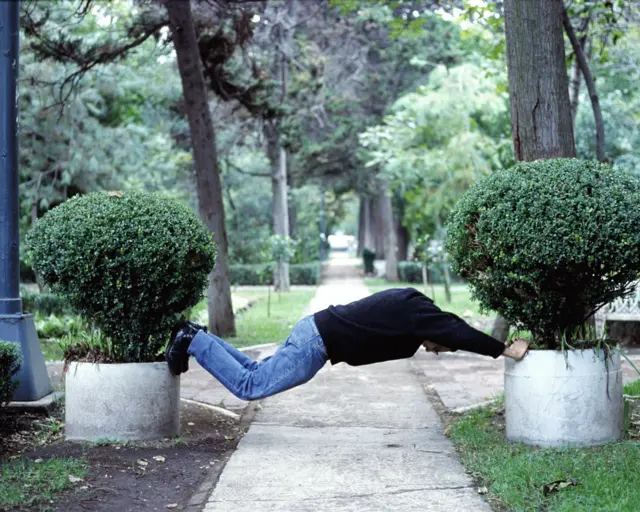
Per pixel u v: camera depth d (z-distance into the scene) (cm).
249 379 504
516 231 507
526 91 683
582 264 511
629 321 1236
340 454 539
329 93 3319
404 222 3072
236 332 1491
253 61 1614
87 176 2281
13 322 661
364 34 3309
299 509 408
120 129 2392
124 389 564
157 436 571
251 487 452
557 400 529
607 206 498
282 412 727
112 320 564
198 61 1391
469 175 2378
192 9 1472
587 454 498
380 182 3919
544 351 534
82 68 1453
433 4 1348
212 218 1423
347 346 486
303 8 2983
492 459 498
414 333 482
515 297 545
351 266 6278
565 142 680
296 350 491
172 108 2481
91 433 564
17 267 680
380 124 3538
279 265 3231
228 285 1458
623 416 557
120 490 444
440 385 879
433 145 2520
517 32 687
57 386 784
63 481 441
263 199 4569
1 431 582
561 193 505
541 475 449
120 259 540
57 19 1515
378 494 436
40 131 2172
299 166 3712
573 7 1095
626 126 1964
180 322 561
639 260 506
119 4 1560
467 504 415
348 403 777
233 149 3100
